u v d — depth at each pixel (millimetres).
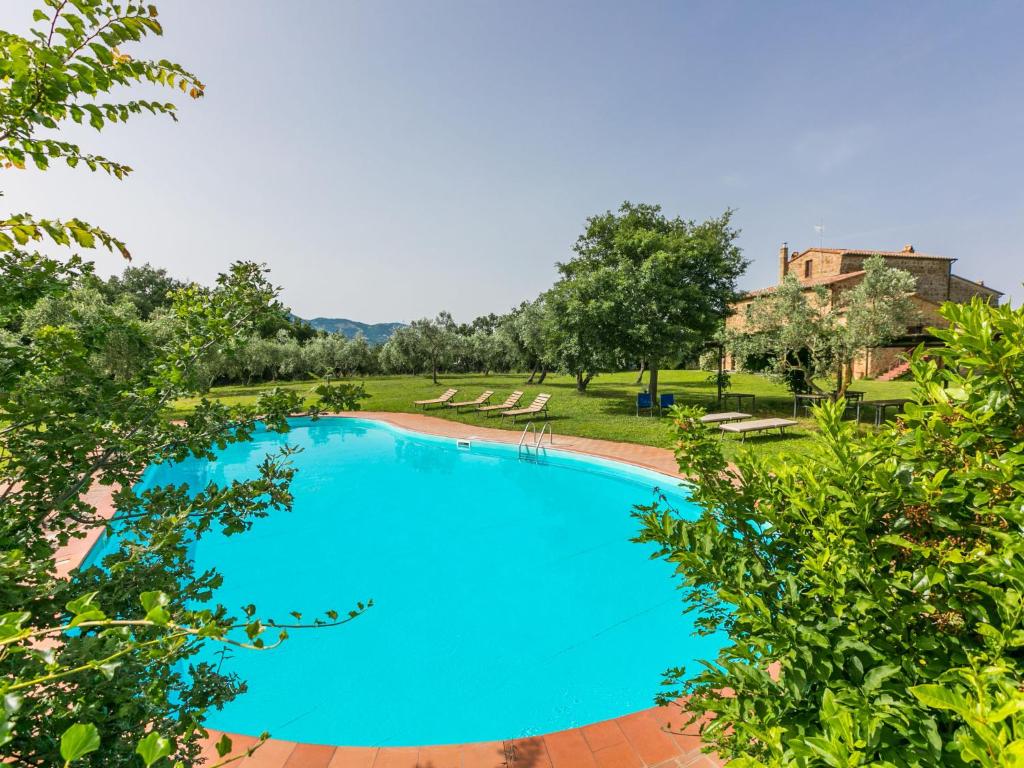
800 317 14688
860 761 1156
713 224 20891
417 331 36500
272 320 2840
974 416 1664
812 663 1569
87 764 1283
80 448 1907
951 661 1455
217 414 2488
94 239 1710
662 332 16562
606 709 4379
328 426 18656
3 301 1850
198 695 1838
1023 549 1287
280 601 6367
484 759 3150
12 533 1709
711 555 2104
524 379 39156
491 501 10195
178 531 1832
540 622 5727
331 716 4320
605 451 12070
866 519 1687
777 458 2291
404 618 5879
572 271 25297
